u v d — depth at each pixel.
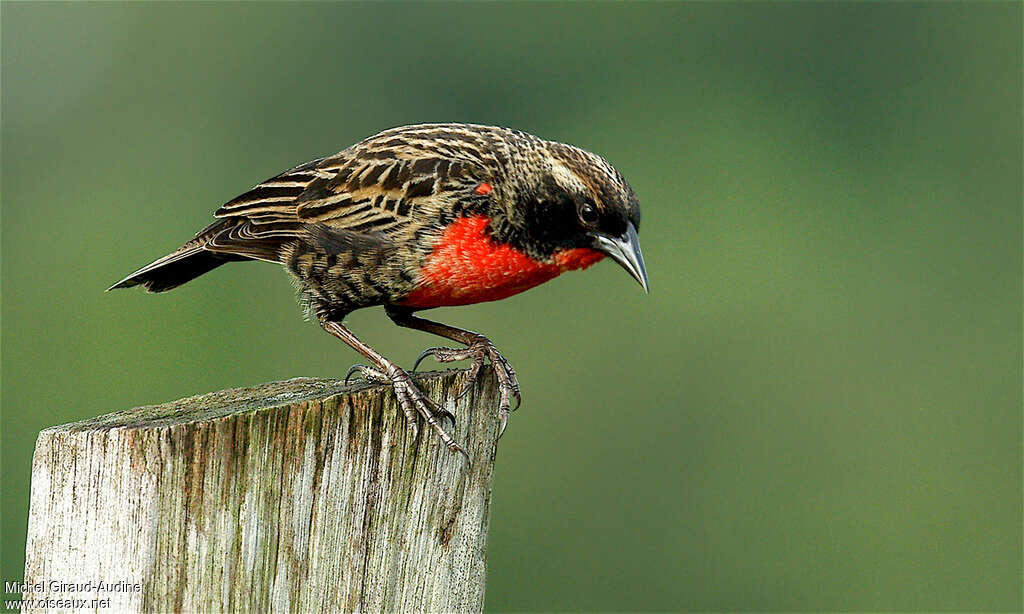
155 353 14.36
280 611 5.83
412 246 7.30
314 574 5.93
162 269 8.00
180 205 17.83
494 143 7.46
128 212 17.39
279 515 5.82
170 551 5.63
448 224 7.29
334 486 5.97
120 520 5.62
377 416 6.12
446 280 7.40
